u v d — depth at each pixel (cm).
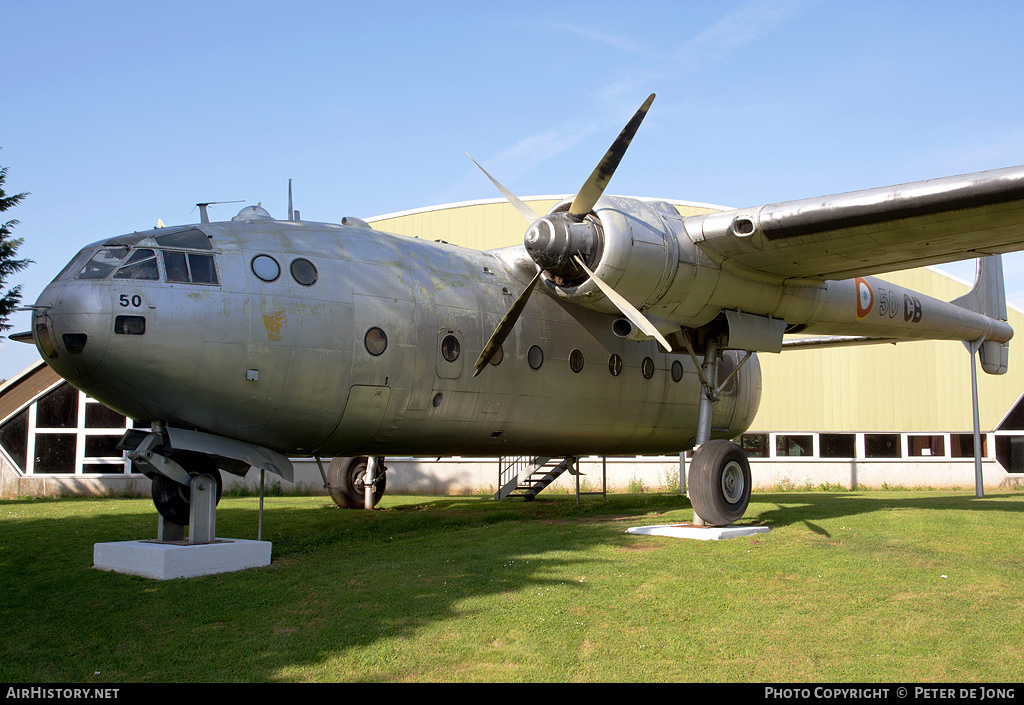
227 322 815
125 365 776
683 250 979
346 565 808
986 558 835
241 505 1622
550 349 1104
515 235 2336
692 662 543
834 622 624
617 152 909
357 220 1059
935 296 2388
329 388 884
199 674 511
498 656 545
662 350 1282
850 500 1490
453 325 990
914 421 2342
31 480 1947
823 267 1041
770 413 2342
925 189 834
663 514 1248
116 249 812
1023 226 881
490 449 1134
